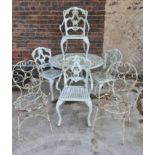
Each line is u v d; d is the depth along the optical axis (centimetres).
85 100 276
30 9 378
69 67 290
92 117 305
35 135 272
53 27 390
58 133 276
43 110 319
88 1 374
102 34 393
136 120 300
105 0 372
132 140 265
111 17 381
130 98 346
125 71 403
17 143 259
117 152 247
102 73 345
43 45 401
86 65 300
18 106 267
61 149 251
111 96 293
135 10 374
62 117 305
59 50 404
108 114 312
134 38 391
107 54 360
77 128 284
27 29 391
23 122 295
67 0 374
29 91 365
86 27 387
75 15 379
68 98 277
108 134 274
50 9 379
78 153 245
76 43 400
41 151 248
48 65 386
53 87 382
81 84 383
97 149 251
